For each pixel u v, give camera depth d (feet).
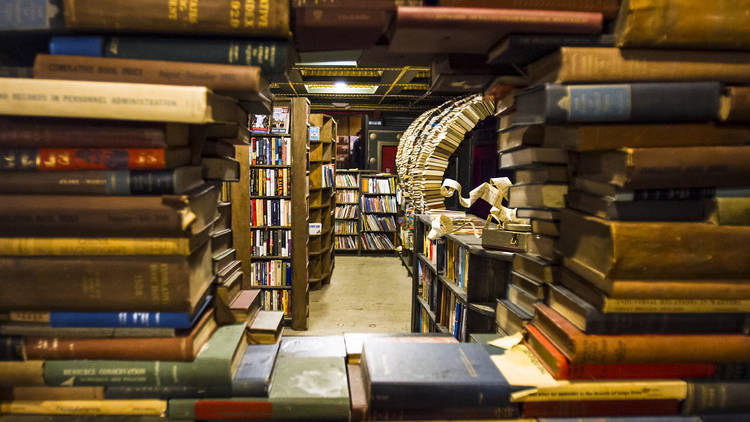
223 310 3.14
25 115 2.28
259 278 12.52
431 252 9.32
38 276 2.45
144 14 2.32
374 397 2.55
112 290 2.48
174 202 2.39
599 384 2.65
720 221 2.44
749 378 2.77
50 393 2.62
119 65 2.39
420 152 8.60
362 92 28.60
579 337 2.59
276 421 2.67
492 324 6.52
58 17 2.31
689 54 2.47
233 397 2.63
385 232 24.06
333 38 2.65
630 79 2.45
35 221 2.39
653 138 2.48
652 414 2.71
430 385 2.54
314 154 15.48
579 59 2.42
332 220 19.12
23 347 2.53
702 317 2.64
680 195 2.47
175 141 2.52
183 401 2.61
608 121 2.45
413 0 2.43
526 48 2.50
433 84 3.37
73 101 2.22
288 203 12.35
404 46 2.78
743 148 2.40
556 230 3.15
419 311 10.48
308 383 2.75
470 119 7.48
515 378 2.71
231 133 2.93
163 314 2.54
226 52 2.47
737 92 2.35
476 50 2.86
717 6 2.35
